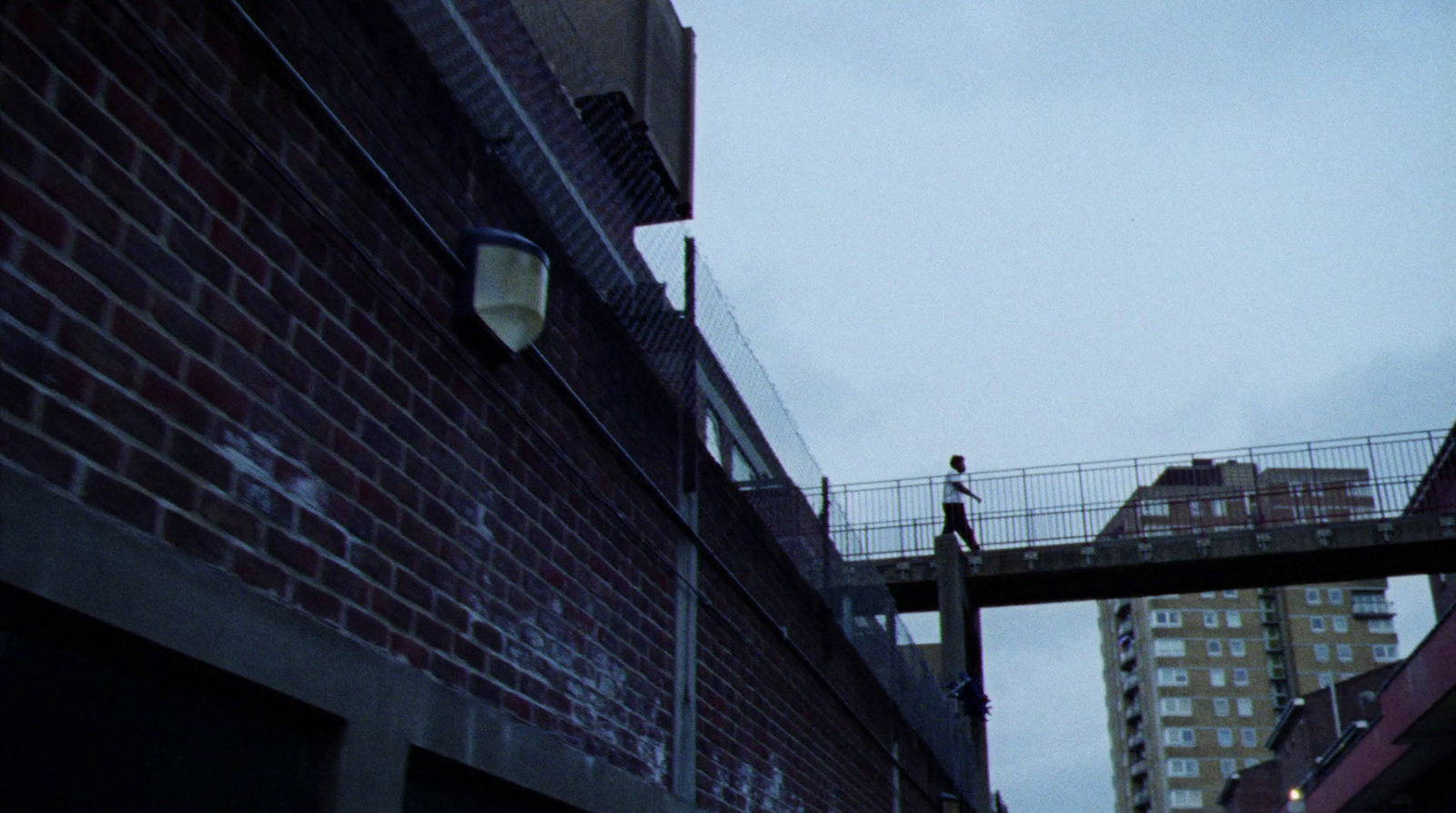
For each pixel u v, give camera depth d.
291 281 3.40
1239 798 73.56
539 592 4.70
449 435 4.16
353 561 3.55
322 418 3.48
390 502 3.77
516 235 4.47
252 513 3.15
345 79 3.80
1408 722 27.22
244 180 3.24
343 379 3.59
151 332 2.86
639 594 5.73
